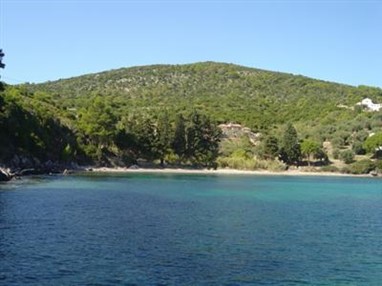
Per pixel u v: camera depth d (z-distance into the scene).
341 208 78.94
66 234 46.12
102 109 182.00
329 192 112.19
